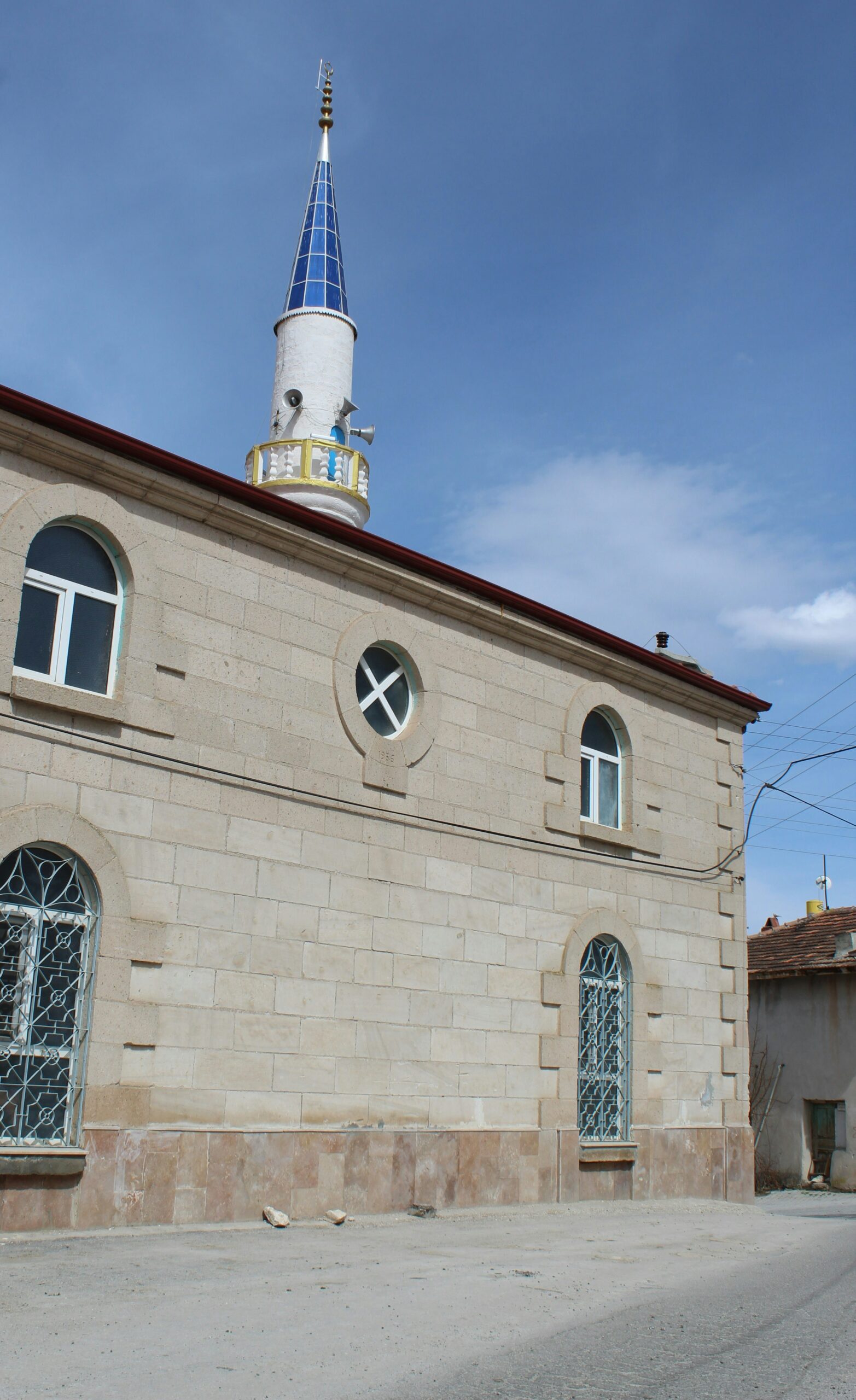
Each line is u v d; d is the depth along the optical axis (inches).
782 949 1041.5
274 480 872.9
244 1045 486.9
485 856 598.9
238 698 510.0
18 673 447.2
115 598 482.6
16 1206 416.8
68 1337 265.4
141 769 472.7
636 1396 230.8
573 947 630.5
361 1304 316.5
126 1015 451.8
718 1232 529.0
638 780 698.2
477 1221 521.3
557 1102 606.5
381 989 540.1
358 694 569.3
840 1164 909.8
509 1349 271.1
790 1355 272.5
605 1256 430.6
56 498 463.5
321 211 962.1
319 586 551.8
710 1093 703.1
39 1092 431.8
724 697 758.5
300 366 911.0
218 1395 224.4
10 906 432.1
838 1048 930.7
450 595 597.6
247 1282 341.7
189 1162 462.6
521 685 638.5
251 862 501.7
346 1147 514.9
